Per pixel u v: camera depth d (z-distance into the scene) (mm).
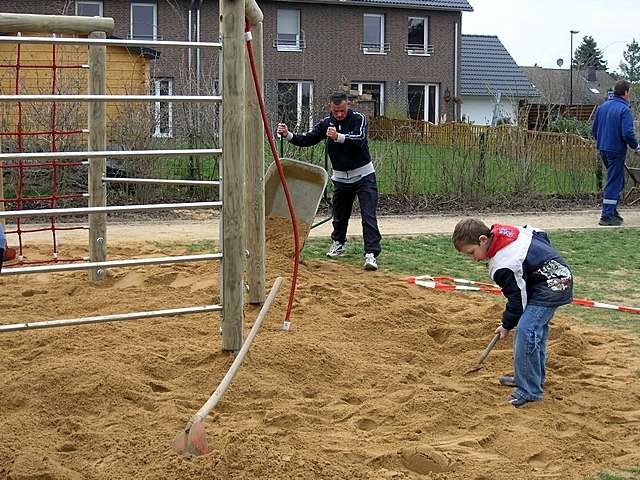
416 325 7352
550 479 4406
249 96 7609
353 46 39781
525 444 4867
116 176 15016
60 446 4617
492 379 6035
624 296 9086
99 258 8648
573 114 27750
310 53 38969
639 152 15031
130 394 5301
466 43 47406
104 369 5496
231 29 5941
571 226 14164
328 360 6078
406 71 40938
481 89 45344
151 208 5801
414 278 9477
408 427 5070
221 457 4336
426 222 14414
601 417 5387
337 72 39531
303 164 10383
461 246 5594
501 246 5566
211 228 12828
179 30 35000
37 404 5113
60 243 11172
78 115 14758
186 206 5930
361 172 10312
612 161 14156
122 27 34719
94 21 8266
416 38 41375
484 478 4391
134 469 4344
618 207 17047
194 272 9164
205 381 5660
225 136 6004
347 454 4590
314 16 38844
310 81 39094
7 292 8328
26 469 4230
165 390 5574
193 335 6773
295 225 6879
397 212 15711
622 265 10781
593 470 4562
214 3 34875
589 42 66188
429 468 4512
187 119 15594
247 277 7762
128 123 15227
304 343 6266
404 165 16453
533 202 16859
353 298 8227
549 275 5543
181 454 4469
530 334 5488
